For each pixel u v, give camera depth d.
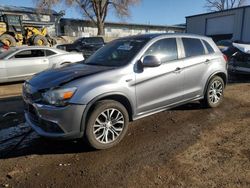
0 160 4.09
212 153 4.15
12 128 5.36
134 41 5.19
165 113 6.04
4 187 3.42
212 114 5.92
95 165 3.89
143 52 4.84
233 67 9.86
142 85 4.69
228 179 3.47
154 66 4.68
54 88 3.99
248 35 34.75
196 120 5.58
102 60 5.11
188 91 5.58
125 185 3.41
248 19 34.56
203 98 6.10
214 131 4.99
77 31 44.66
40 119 4.12
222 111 6.11
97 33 44.09
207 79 5.94
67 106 3.93
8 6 38.28
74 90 3.99
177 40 5.46
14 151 4.36
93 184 3.45
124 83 4.43
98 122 4.23
